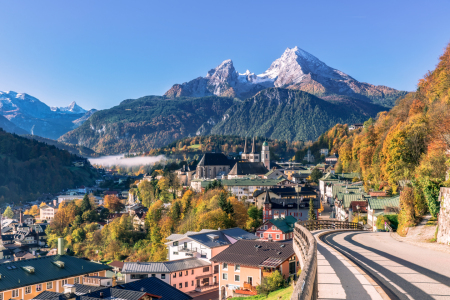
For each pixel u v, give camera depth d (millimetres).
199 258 95875
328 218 136125
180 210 169875
